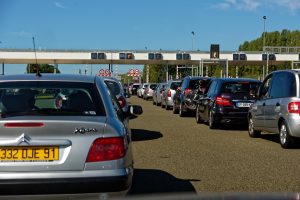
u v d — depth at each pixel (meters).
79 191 4.82
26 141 4.82
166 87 31.62
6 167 4.78
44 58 64.62
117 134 5.07
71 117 5.18
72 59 65.81
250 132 14.67
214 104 16.84
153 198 2.83
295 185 7.88
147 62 73.50
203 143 13.22
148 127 17.95
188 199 2.79
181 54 68.69
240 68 114.62
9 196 4.76
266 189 7.58
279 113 12.28
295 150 11.83
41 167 4.81
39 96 5.64
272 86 13.17
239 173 8.88
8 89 5.72
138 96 57.91
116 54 67.00
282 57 71.31
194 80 23.55
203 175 8.69
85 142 4.92
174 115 25.03
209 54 69.38
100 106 5.59
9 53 63.56
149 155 10.99
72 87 5.79
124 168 5.04
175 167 9.47
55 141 4.87
